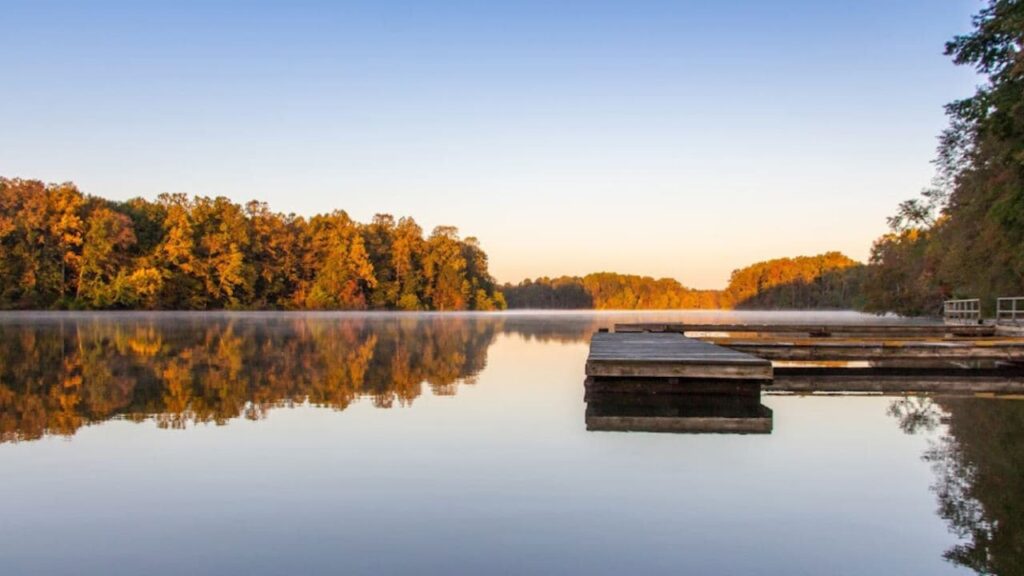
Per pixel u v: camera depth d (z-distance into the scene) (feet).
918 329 67.46
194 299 225.97
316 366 47.06
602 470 18.69
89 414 27.81
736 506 15.71
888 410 29.27
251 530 14.44
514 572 12.32
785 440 22.48
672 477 17.98
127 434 23.80
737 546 13.47
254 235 256.52
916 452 20.86
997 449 21.26
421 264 292.40
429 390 35.09
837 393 35.68
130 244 215.72
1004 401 32.35
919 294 162.30
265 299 256.73
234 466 19.49
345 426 25.13
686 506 15.69
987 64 62.64
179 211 227.81
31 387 35.94
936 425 25.55
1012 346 45.75
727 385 29.66
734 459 19.89
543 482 17.60
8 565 12.82
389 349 63.57
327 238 272.92
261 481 17.98
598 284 531.09
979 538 13.93
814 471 18.57
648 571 12.35
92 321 130.21
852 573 12.32
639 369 29.30
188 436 23.48
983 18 61.62
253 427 25.03
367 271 268.82
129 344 67.41
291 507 15.87
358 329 104.99
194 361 50.21
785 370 47.50
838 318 212.64
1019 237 66.95
